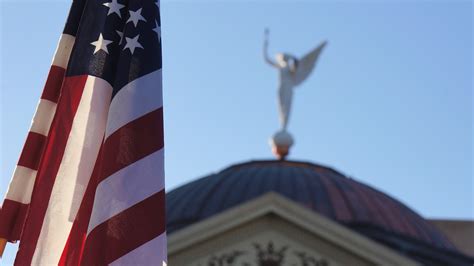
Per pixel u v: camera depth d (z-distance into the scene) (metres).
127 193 15.59
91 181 16.14
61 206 16.06
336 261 45.09
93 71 16.61
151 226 15.53
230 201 52.91
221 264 45.06
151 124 16.09
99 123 16.41
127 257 15.29
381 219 53.44
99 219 15.41
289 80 60.09
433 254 53.19
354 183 56.88
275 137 59.06
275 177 55.22
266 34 59.94
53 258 15.90
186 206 53.25
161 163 15.94
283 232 45.50
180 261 45.22
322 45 60.44
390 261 44.81
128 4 16.91
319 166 58.09
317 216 44.97
